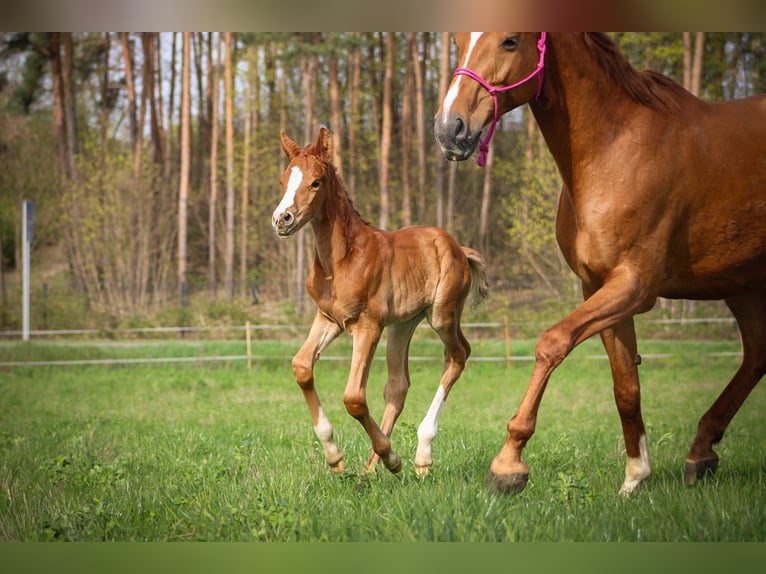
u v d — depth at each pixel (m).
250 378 16.94
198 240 40.78
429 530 4.03
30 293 30.61
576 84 4.78
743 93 27.70
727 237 5.03
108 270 33.91
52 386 15.72
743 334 5.91
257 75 36.03
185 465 6.53
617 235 4.72
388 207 33.56
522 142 32.75
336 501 4.84
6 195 38.00
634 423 5.25
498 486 4.47
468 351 6.66
